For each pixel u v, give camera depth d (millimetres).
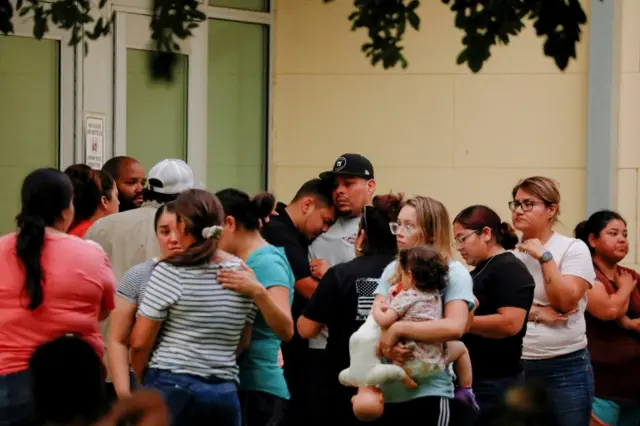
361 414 11047
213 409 10711
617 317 14930
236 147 21062
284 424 13695
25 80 18219
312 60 21328
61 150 18578
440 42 21266
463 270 11289
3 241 10844
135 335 10680
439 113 21344
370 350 11070
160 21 13586
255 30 21219
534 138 21391
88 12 14812
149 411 8109
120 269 12398
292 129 21406
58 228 11016
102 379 8117
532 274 13648
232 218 11688
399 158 21391
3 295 10672
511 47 21312
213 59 20641
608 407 15180
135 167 14828
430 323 10922
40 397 7961
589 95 21203
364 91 21328
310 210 14406
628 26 21156
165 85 19391
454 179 21422
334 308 11953
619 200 21266
